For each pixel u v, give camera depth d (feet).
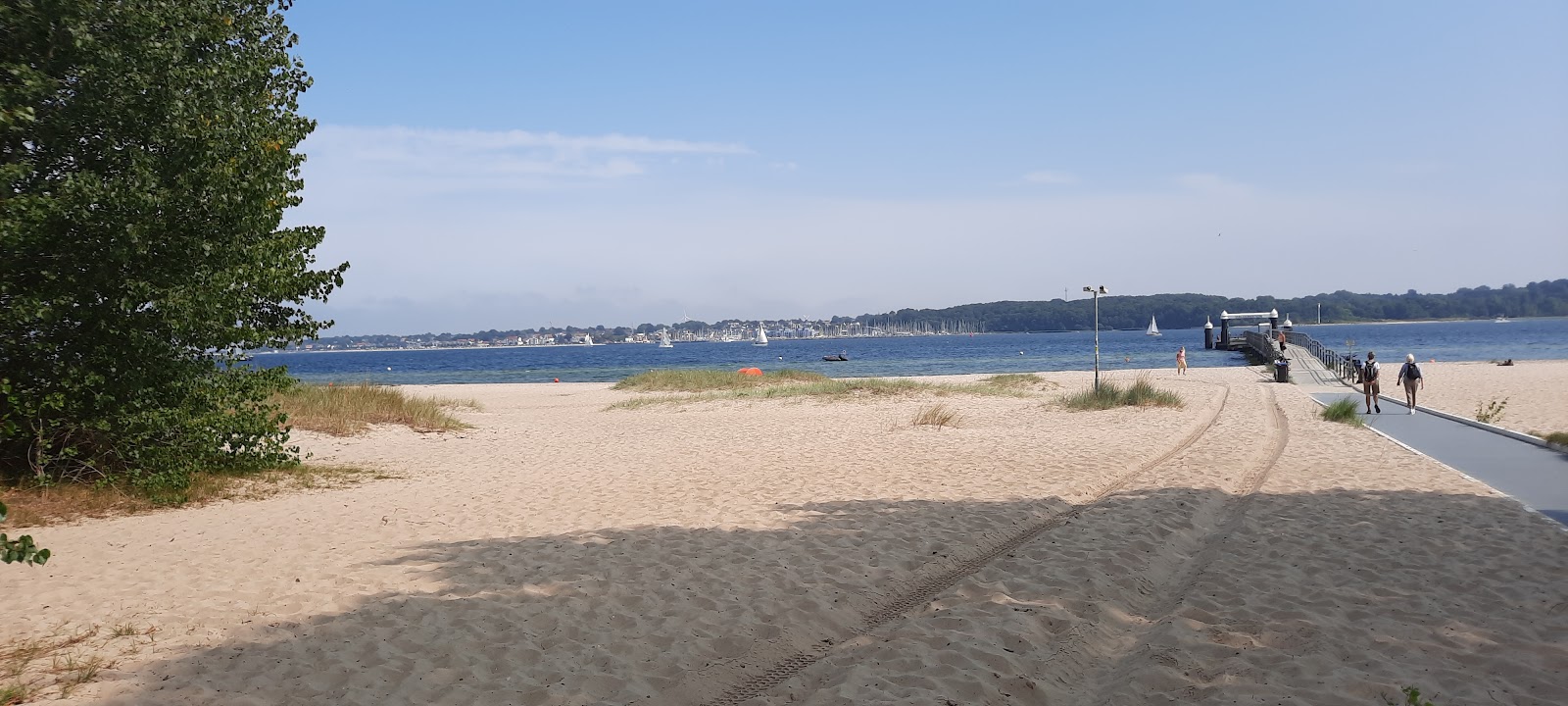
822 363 276.41
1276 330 205.26
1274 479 35.42
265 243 37.65
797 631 18.26
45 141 32.30
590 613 19.56
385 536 28.09
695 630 18.37
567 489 37.55
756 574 22.59
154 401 35.55
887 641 17.26
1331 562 22.29
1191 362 207.00
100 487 34.71
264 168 36.42
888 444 50.16
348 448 54.54
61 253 32.53
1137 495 32.04
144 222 32.27
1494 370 121.29
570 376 225.35
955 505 31.35
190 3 35.96
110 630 18.52
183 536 28.48
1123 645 17.35
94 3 32.12
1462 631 16.79
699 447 52.19
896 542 25.84
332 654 16.87
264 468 40.60
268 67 38.70
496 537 27.76
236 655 16.92
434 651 17.08
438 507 33.71
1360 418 60.18
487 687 15.33
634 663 16.56
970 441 50.47
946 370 212.43
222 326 36.37
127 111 33.06
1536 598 18.76
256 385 39.29
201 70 34.91
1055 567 22.35
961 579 22.26
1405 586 19.94
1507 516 27.37
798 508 31.55
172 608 20.10
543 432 65.05
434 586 21.86
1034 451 45.37
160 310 33.78
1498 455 41.11
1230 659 15.76
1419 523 26.55
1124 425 58.54
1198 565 23.24
